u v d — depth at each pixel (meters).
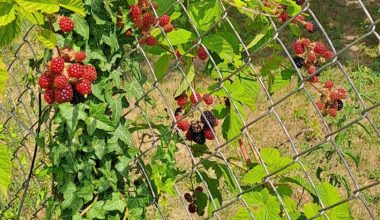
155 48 0.85
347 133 2.05
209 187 0.92
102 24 0.80
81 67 0.71
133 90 0.83
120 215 0.87
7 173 0.57
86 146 0.83
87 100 0.82
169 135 0.84
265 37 0.90
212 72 0.87
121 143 0.85
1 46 0.65
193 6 0.83
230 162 0.94
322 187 0.75
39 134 0.88
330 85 0.83
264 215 0.75
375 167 1.97
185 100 0.87
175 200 1.67
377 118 2.17
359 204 1.76
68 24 0.73
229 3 0.82
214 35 0.82
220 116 0.90
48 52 0.83
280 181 0.81
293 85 2.27
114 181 0.85
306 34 2.97
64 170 0.85
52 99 0.71
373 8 3.49
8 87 1.74
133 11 0.81
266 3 0.84
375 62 2.76
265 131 2.12
